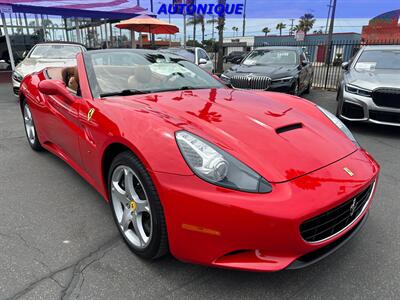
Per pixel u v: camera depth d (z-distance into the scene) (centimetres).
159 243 204
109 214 289
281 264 178
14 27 1722
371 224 277
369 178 211
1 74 1515
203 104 258
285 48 952
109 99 268
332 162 209
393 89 519
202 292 201
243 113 246
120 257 231
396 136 555
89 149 265
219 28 1914
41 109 366
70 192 329
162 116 222
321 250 196
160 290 202
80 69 305
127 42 2112
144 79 308
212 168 182
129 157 213
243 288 205
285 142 215
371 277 215
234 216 172
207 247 183
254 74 800
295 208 172
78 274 214
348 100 564
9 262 225
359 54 691
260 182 180
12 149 459
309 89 1062
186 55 1180
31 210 294
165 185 188
